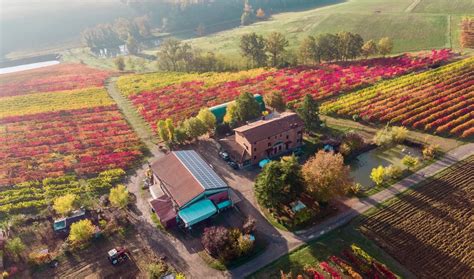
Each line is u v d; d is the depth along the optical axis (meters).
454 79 109.00
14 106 124.69
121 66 171.88
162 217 63.72
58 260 59.25
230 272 54.88
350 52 138.75
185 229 63.56
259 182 64.69
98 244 62.00
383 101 100.88
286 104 104.88
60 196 75.25
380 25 173.62
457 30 151.62
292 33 192.75
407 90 106.44
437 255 55.16
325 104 104.12
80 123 107.81
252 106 92.50
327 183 61.19
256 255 57.34
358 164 78.69
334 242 58.44
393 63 128.00
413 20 170.50
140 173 82.50
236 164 79.81
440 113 92.31
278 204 64.56
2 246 61.47
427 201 65.69
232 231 58.47
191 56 160.38
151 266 54.38
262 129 79.62
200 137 94.06
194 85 131.88
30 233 65.50
